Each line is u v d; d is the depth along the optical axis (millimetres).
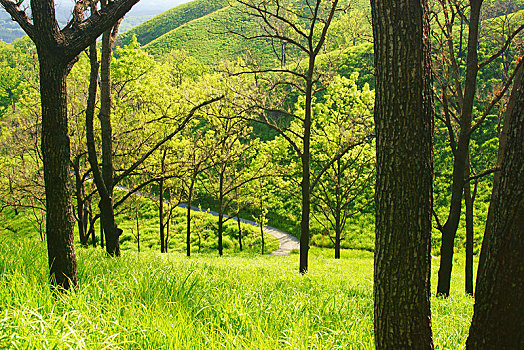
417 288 3160
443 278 11539
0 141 27391
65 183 4828
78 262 6195
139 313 3852
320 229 38125
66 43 4707
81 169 19875
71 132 17500
